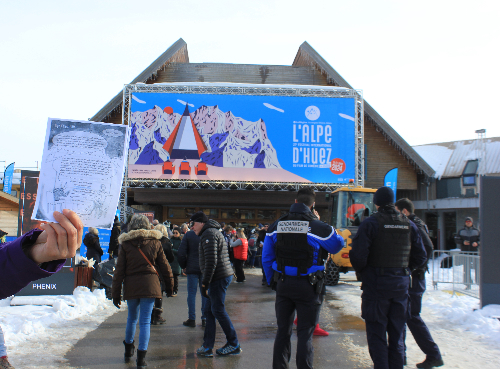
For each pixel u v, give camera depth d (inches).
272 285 170.4
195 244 273.1
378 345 155.4
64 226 57.1
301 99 896.3
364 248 157.9
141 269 194.2
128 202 1066.7
